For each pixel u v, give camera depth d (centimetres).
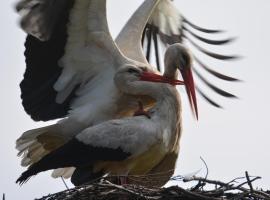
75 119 1772
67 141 1772
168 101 1744
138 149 1705
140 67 1791
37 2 1759
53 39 1788
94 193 1614
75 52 1792
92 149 1714
